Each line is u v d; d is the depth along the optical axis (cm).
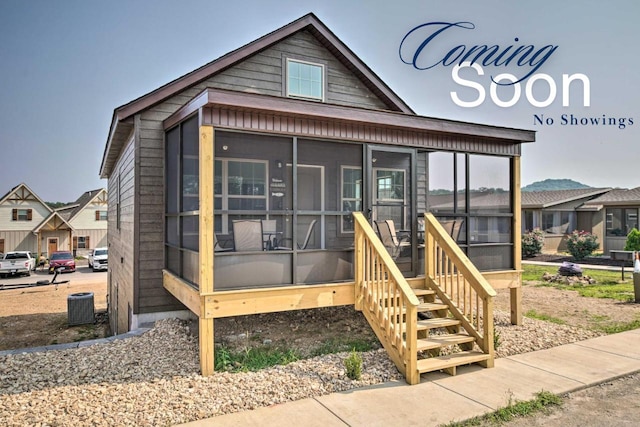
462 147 695
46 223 3281
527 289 1138
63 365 495
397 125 607
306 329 675
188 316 748
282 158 555
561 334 654
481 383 454
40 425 349
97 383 442
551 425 361
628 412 387
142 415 370
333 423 359
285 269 541
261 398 409
